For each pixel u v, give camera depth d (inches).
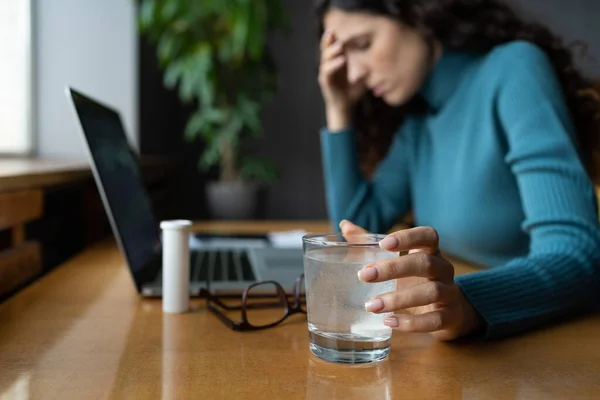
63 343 23.7
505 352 23.3
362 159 65.1
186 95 121.3
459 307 23.8
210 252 44.9
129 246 32.0
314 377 20.2
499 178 44.4
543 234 31.0
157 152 131.3
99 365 21.2
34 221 61.6
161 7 113.7
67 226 62.8
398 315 23.0
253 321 27.4
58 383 19.4
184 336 24.9
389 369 21.2
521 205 44.6
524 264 27.8
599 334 25.9
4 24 105.0
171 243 28.5
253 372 20.6
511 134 39.0
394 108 59.3
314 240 22.4
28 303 30.4
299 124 153.6
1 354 22.3
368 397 18.5
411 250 23.3
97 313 28.5
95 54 109.6
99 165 30.9
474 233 46.1
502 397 18.6
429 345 24.1
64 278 36.9
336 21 49.3
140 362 21.5
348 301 21.5
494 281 26.2
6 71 105.8
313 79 152.8
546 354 23.1
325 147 60.0
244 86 130.0
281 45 151.8
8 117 106.3
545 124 37.0
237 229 61.2
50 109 109.0
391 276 21.2
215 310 28.5
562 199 31.8
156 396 18.4
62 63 109.0
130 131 111.1
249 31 117.9
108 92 110.1
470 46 47.3
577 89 46.9
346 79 58.7
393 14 46.9
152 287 31.4
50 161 82.7
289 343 24.1
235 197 128.0
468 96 47.1
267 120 152.8
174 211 120.7
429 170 54.7
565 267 27.9
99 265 41.3
